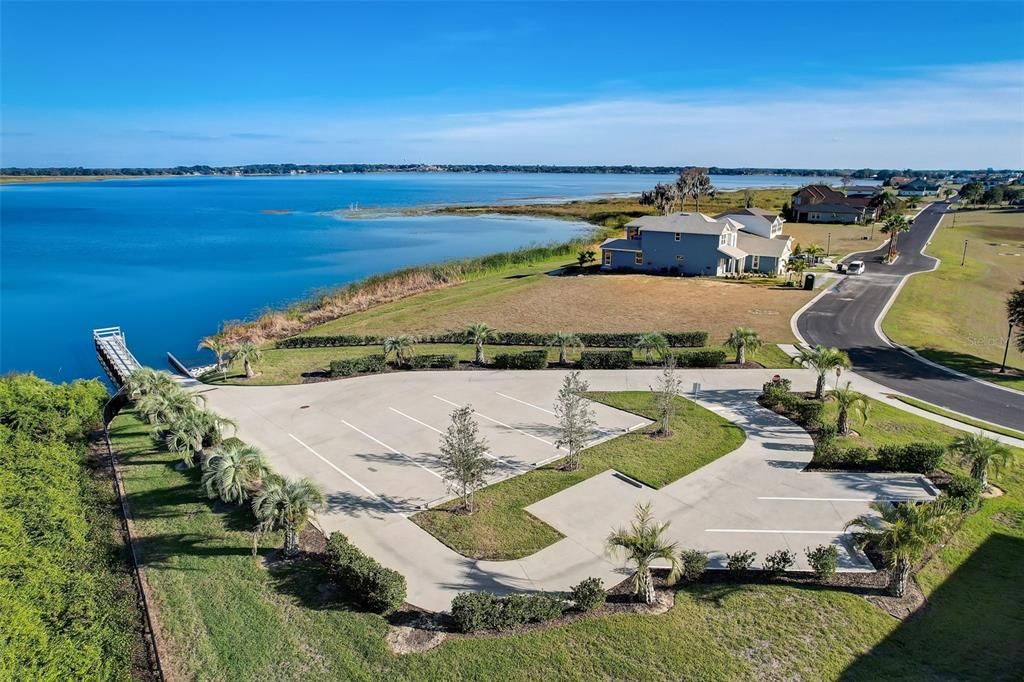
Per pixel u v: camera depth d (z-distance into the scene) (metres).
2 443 22.73
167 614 14.49
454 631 13.92
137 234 104.12
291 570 16.12
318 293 57.06
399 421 26.03
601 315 44.47
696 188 102.38
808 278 51.56
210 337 43.47
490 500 19.52
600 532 17.77
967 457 20.11
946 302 48.09
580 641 13.52
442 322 43.69
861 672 12.59
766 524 18.09
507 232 105.06
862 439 23.64
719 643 13.41
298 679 12.57
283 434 24.88
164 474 21.61
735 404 27.25
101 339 43.06
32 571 15.73
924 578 15.66
